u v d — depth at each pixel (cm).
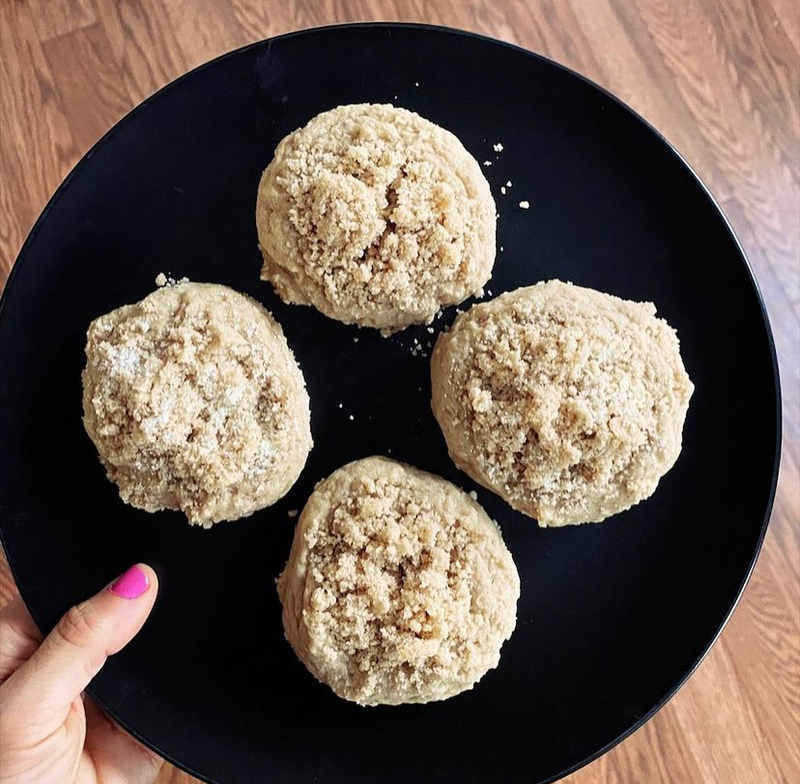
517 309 26
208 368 25
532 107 29
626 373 25
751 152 34
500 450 25
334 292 25
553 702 28
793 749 33
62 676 24
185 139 28
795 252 35
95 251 28
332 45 28
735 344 28
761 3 35
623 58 34
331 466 28
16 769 23
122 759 29
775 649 34
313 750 27
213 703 27
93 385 25
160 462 25
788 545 34
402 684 25
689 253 29
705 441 28
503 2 34
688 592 28
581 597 28
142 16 33
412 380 28
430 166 25
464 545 26
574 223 29
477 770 27
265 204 26
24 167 33
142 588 25
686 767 33
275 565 28
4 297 27
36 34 33
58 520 27
